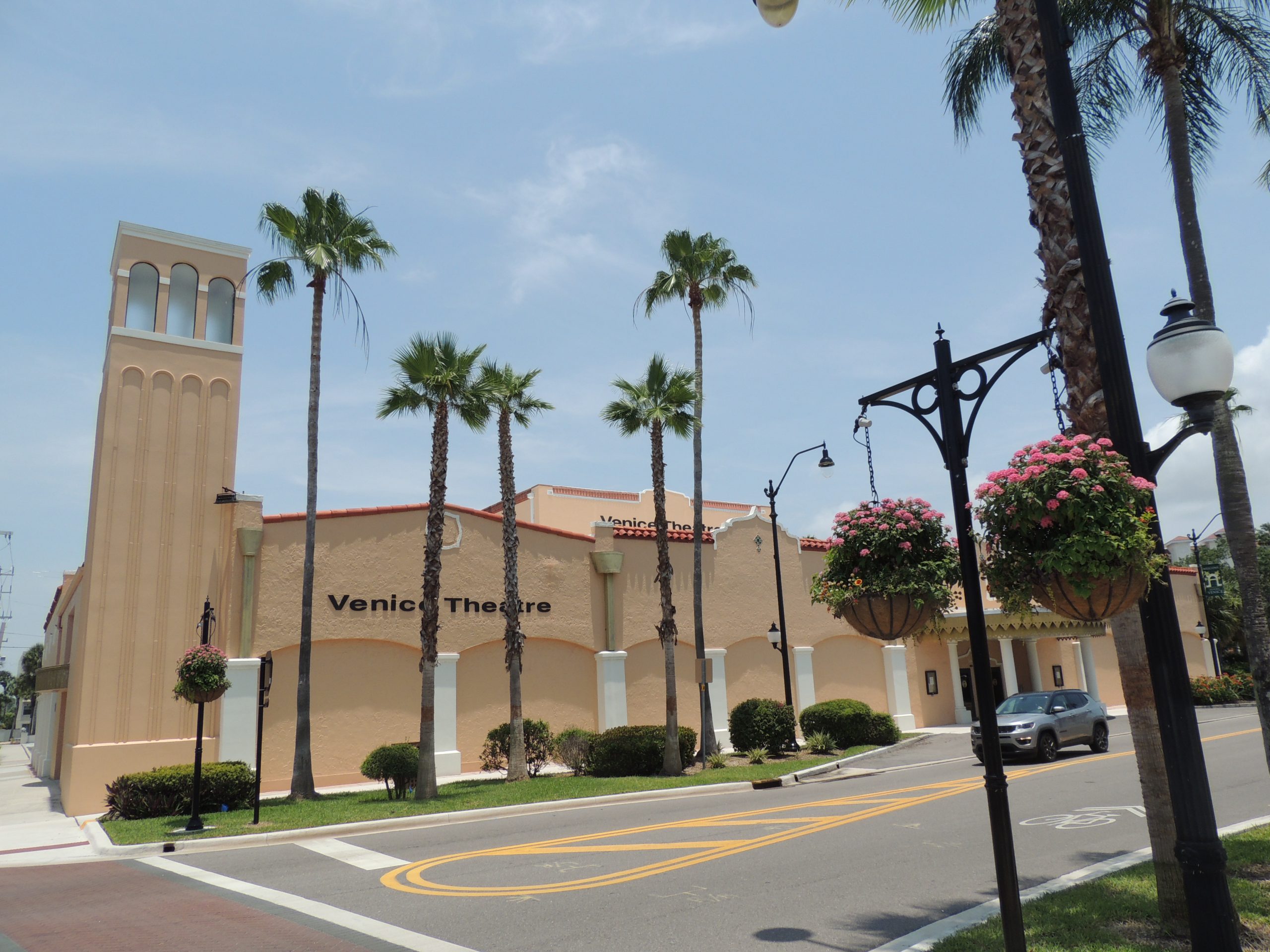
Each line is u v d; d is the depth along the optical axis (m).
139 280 21.45
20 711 87.12
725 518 40.16
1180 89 11.56
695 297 24.91
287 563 21.83
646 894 9.09
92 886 11.09
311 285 19.75
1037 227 7.46
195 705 20.12
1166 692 5.28
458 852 12.06
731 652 28.89
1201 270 11.31
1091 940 6.50
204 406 21.52
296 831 14.20
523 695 25.02
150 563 20.17
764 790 18.55
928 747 25.86
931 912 8.03
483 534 25.08
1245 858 8.77
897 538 6.53
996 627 31.48
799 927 7.69
